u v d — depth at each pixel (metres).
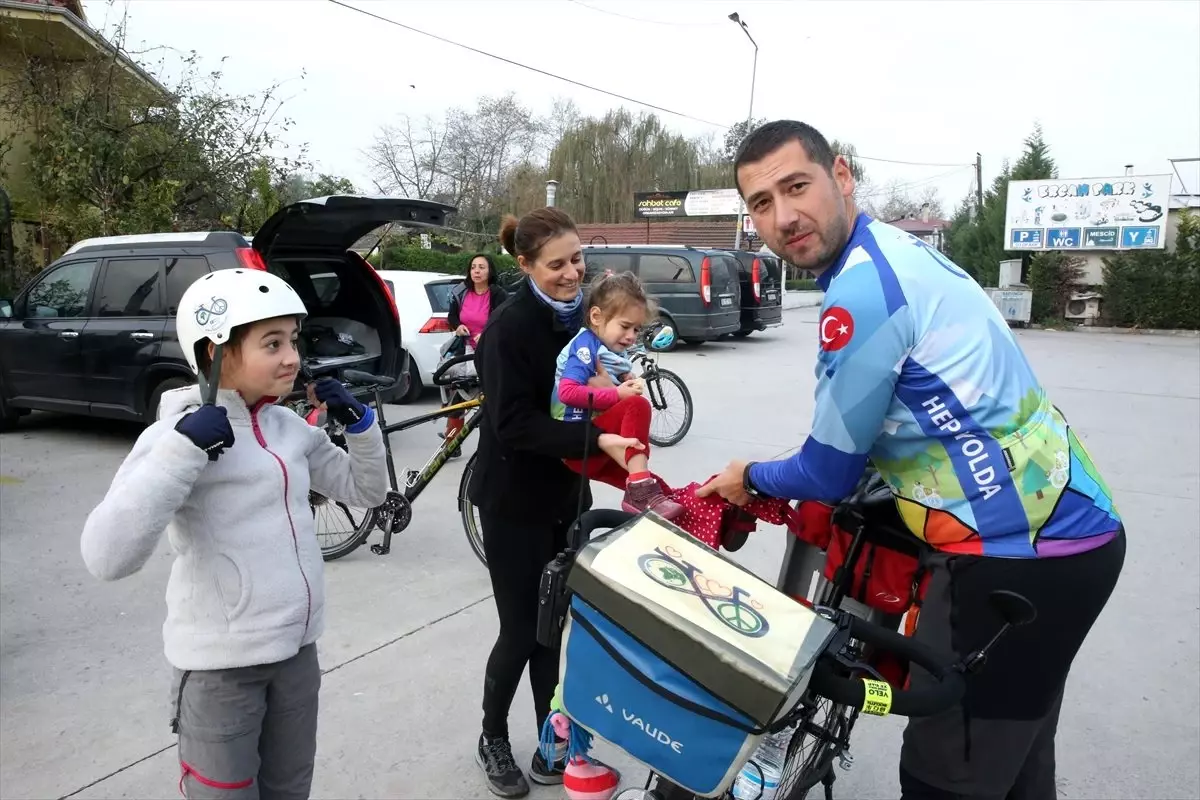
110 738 2.84
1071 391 10.00
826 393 1.63
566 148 37.22
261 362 1.73
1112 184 19.42
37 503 5.36
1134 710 3.05
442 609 3.88
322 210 5.07
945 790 1.70
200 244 6.10
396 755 2.78
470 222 33.84
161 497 1.56
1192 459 6.71
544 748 2.23
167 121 11.94
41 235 11.71
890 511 1.84
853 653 1.54
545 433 2.26
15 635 3.59
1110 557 1.64
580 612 1.47
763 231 1.75
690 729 1.37
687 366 12.04
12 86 11.63
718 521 2.00
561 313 2.37
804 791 1.70
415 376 8.50
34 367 6.82
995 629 1.61
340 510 4.58
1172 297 18.69
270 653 1.77
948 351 1.56
